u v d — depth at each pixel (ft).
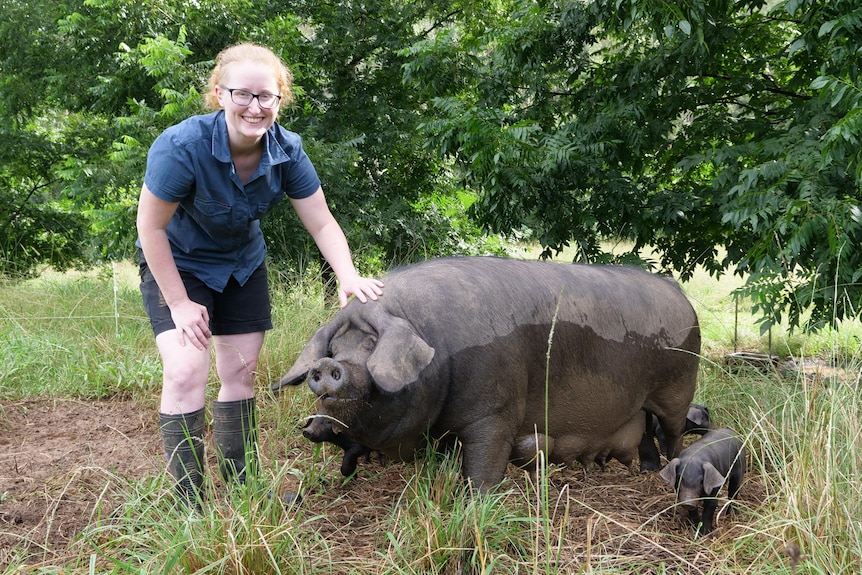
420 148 44.39
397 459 12.06
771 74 28.02
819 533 10.61
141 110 33.14
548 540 9.84
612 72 27.55
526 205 26.35
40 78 45.42
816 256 20.48
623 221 26.37
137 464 14.88
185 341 11.66
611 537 11.32
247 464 11.52
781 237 20.71
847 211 18.08
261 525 10.19
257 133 11.03
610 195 25.53
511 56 27.58
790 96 26.25
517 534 11.06
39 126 57.47
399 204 43.04
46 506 12.76
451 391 11.27
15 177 52.49
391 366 10.03
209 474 11.89
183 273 12.07
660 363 13.67
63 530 11.91
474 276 11.86
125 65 35.68
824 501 11.01
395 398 10.61
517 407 11.76
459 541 10.52
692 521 12.39
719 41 23.72
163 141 10.99
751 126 25.44
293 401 17.24
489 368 11.28
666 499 13.62
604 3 23.61
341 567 10.45
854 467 11.34
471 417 11.39
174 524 10.53
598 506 13.15
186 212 11.82
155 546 10.73
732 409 18.06
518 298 11.91
